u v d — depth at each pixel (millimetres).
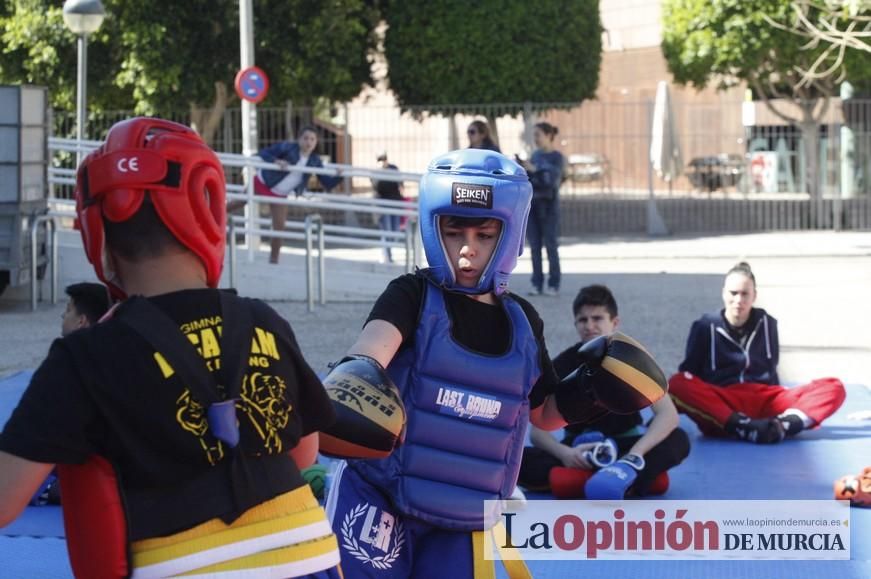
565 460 6078
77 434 2170
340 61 22297
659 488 6137
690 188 28984
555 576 5008
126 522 2201
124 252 2326
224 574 2229
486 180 3152
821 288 14742
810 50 22828
